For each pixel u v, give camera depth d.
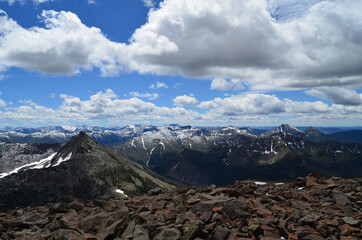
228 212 15.52
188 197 21.02
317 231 13.27
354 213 15.83
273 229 13.44
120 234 14.98
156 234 13.91
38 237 14.33
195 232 13.08
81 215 18.17
